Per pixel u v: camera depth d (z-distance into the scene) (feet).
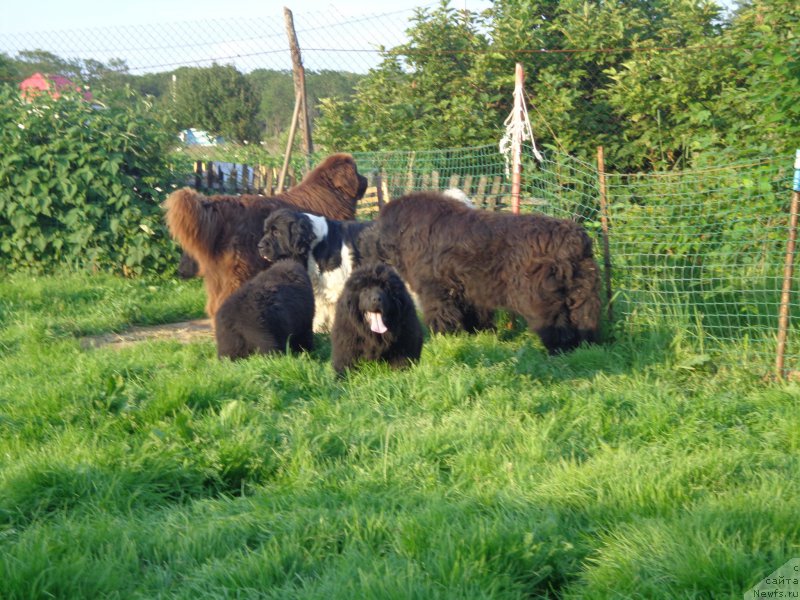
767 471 12.70
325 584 9.29
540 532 10.48
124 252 35.04
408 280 24.90
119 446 13.66
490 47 43.19
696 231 23.90
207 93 98.32
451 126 41.81
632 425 15.38
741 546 9.42
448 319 23.81
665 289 22.94
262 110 118.21
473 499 11.76
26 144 35.01
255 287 21.81
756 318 21.84
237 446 13.56
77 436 14.32
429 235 23.89
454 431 14.53
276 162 54.24
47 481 12.42
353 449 14.03
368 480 12.77
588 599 9.09
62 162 34.73
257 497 12.34
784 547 9.66
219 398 16.51
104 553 10.49
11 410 16.08
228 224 26.91
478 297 23.20
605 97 43.11
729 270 23.08
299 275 23.44
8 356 22.90
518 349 22.63
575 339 22.16
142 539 10.94
